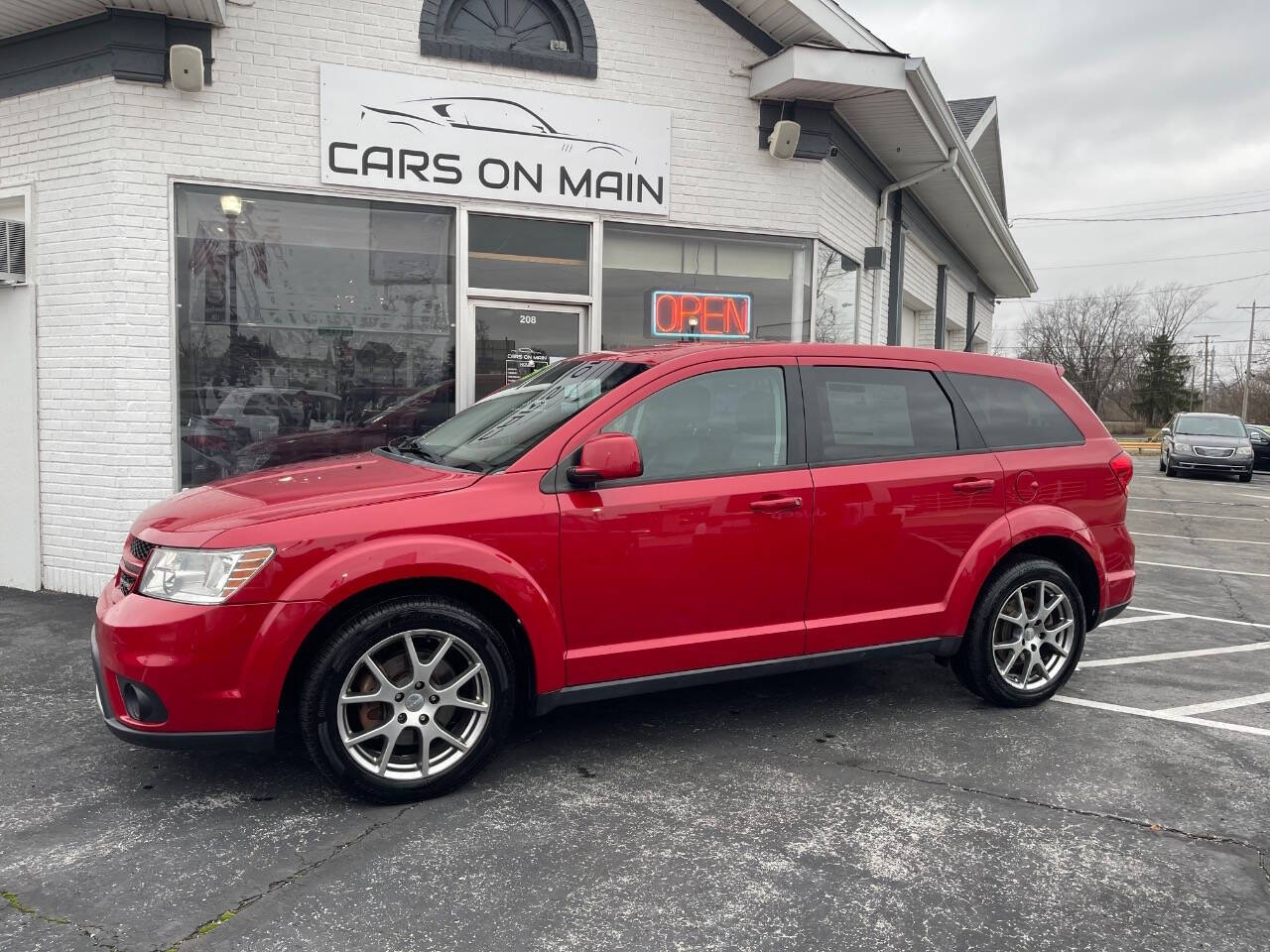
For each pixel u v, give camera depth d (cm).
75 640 549
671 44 761
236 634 307
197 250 658
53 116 652
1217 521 1352
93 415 656
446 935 254
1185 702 464
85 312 652
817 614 396
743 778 362
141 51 627
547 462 352
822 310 856
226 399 671
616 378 385
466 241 717
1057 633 448
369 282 699
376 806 335
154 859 296
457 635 333
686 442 377
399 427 714
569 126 734
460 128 705
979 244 1508
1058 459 447
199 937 253
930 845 310
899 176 1055
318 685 316
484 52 706
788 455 392
